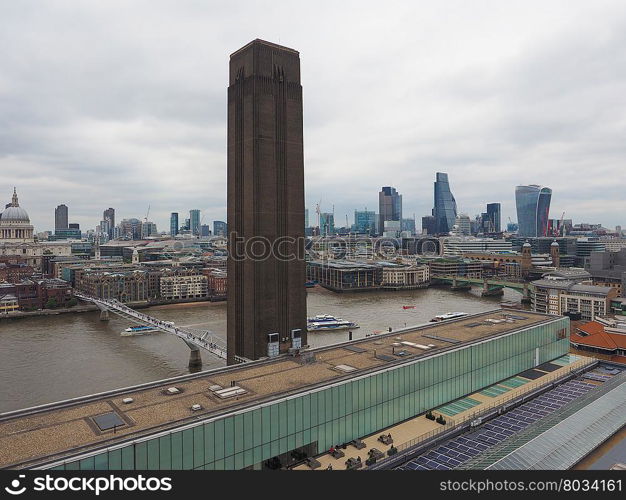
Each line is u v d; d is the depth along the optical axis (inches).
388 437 3809.1
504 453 3373.5
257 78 5383.9
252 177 5369.1
